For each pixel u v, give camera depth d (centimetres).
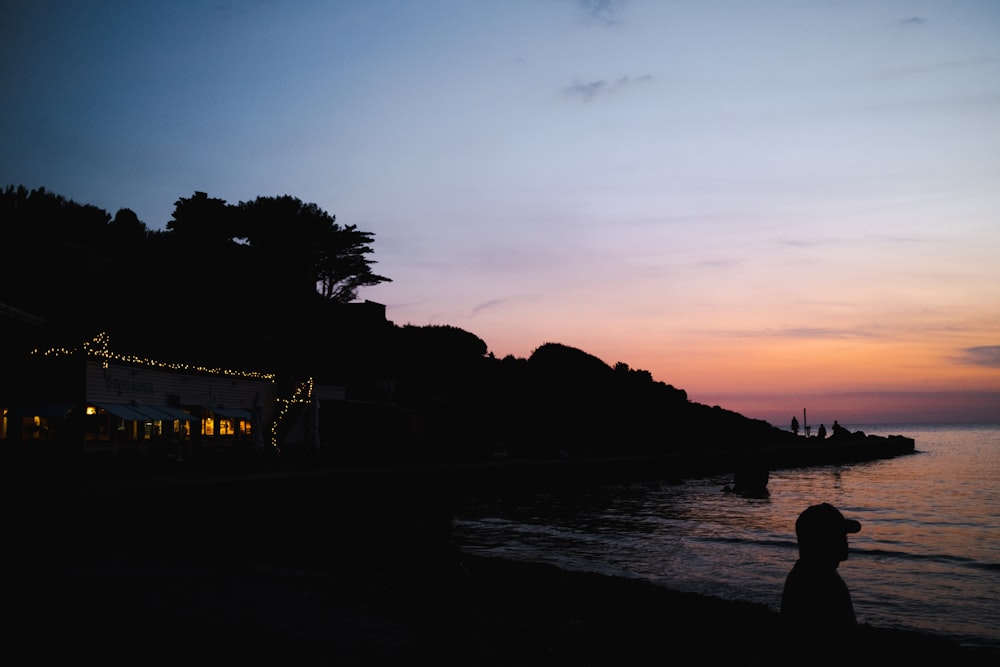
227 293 6397
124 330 4078
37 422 3180
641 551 2450
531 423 7069
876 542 2727
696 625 1238
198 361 4650
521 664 923
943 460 9400
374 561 1997
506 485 4372
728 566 2155
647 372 9775
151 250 6888
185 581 1308
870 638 1256
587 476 5084
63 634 888
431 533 694
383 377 6900
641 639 1112
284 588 1296
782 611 408
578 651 1008
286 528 2920
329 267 8325
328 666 803
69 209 7075
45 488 2362
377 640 920
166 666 777
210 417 4356
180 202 7194
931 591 1852
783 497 4634
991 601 1741
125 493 2267
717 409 10225
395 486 3562
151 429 3756
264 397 4959
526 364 8494
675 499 4431
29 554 1680
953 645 1227
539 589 1575
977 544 2664
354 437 5244
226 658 820
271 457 4066
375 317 7750
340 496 3234
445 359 7944
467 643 682
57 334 3278
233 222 7450
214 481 2809
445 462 4728
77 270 4822
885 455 10025
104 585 1228
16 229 5009
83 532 2072
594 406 7850
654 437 7631
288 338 6038
